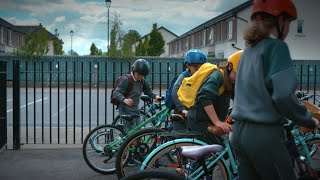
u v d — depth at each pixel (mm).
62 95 22797
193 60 4848
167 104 5473
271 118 2447
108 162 5758
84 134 9047
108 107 17078
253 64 2521
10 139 8039
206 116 4055
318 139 4637
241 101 2580
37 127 10547
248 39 2596
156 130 4883
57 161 6336
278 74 2379
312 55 41000
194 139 3957
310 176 3236
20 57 29141
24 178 5438
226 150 3795
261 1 2547
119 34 40125
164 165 3979
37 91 25281
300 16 40688
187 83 4191
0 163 6172
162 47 60562
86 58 30281
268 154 2477
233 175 3787
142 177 2930
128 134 5621
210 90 3818
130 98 5922
